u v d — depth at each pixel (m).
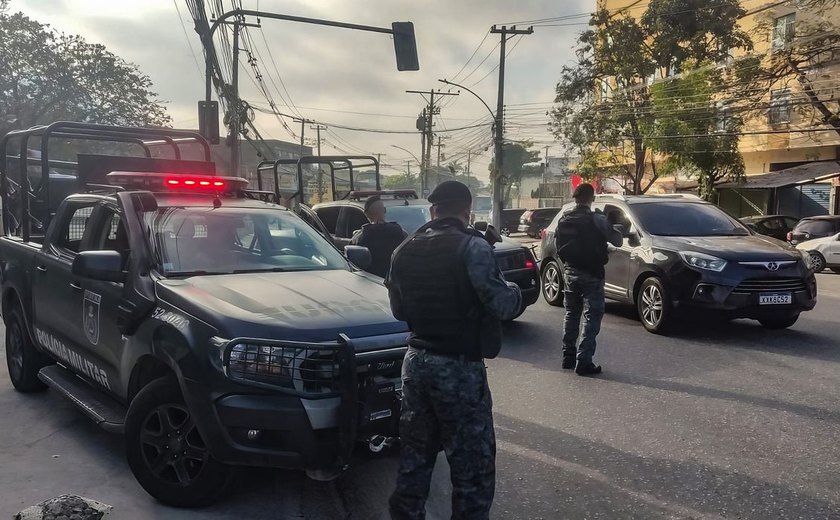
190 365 3.26
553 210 33.72
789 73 23.33
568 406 5.21
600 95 29.41
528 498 3.66
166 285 3.74
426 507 3.63
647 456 4.20
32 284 5.23
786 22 25.97
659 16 26.39
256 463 3.15
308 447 3.14
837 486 3.74
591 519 3.42
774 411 5.02
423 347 2.87
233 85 21.08
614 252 8.80
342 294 3.82
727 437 4.50
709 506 3.53
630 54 27.05
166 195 4.77
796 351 6.97
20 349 5.58
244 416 3.11
